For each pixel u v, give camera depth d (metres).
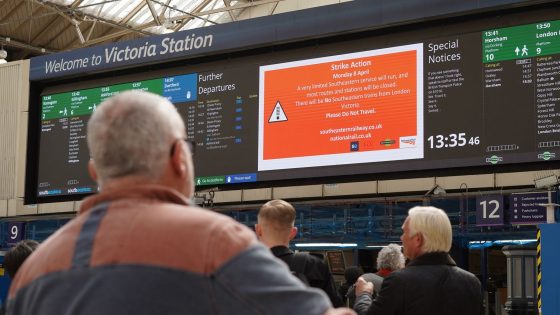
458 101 11.11
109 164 1.76
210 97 13.14
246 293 1.57
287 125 12.34
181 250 1.62
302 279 4.06
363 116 11.73
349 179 11.88
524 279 8.73
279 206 4.26
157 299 1.59
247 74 12.86
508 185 11.02
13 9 23.38
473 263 14.48
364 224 13.29
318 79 12.20
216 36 13.22
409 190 11.85
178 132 1.83
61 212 14.66
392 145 11.45
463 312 3.86
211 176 12.88
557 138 10.41
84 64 14.46
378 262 6.25
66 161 14.45
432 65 11.36
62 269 1.69
